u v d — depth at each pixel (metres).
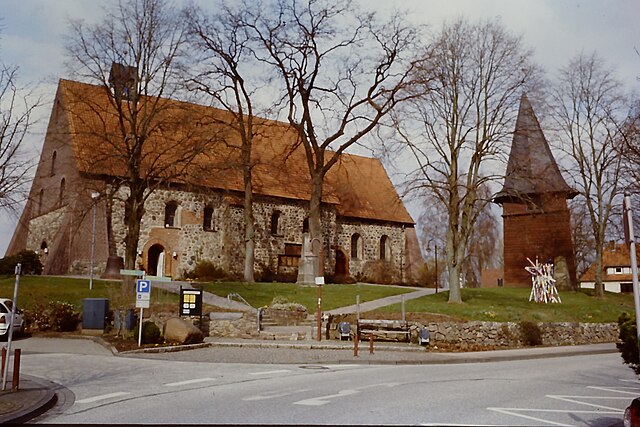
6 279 33.81
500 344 26.00
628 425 7.18
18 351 12.10
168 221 43.78
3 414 9.57
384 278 53.41
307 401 11.12
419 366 18.53
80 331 25.19
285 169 49.22
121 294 28.97
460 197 38.38
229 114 46.88
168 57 32.78
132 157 31.53
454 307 30.50
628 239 8.27
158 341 21.70
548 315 31.58
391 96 37.47
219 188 45.19
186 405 10.69
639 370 11.34
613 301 41.41
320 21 38.91
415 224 58.47
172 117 33.91
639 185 28.44
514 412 10.30
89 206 34.25
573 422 9.58
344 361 18.78
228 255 45.03
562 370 17.80
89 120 42.25
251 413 9.91
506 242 47.94
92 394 11.98
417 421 9.32
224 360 18.33
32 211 47.41
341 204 53.56
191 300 24.80
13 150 24.98
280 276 47.12
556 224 46.16
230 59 38.94
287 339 24.86
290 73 39.50
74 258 39.44
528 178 34.56
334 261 51.44
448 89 34.06
